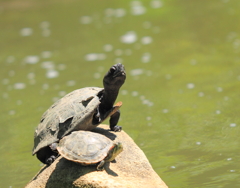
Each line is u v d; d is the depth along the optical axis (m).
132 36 48.34
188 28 49.53
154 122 27.55
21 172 22.05
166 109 29.70
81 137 15.84
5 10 64.12
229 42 43.91
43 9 63.25
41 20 57.69
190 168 20.27
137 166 16.56
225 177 18.83
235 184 17.97
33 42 48.88
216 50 42.16
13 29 54.34
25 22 57.25
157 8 59.75
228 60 39.03
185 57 40.91
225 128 25.30
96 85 34.22
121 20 55.03
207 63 38.91
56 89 34.81
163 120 27.77
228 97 30.70
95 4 64.19
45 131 17.38
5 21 58.19
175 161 21.33
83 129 17.30
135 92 33.81
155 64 39.84
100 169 15.41
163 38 47.03
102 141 15.76
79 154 15.25
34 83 36.94
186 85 34.19
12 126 28.84
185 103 30.47
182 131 25.58
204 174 19.39
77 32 51.53
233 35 45.69
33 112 30.83
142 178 15.86
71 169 15.73
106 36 49.16
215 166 20.20
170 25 51.50
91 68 39.25
